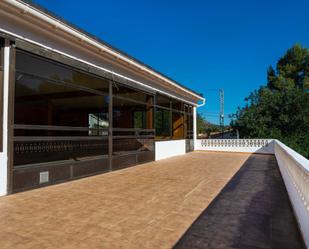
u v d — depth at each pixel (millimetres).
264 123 19109
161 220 3686
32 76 5770
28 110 10438
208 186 5938
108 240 3014
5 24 4973
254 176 7273
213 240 3031
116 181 6520
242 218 3771
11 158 5051
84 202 4570
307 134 18188
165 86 12273
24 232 3227
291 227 3432
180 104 14898
